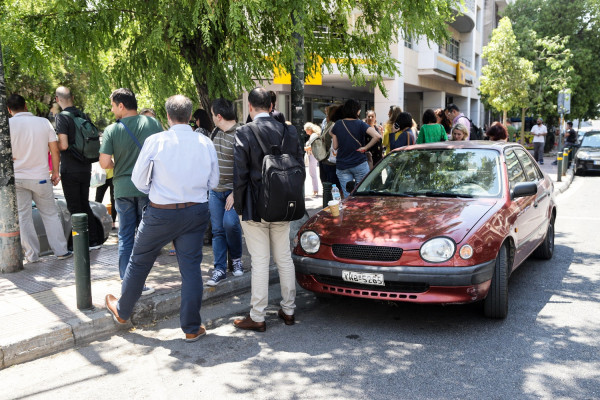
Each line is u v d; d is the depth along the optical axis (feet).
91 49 21.24
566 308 16.08
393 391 11.07
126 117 15.80
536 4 106.63
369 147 24.76
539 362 12.32
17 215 18.83
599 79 104.83
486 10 135.23
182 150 13.09
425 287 13.91
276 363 12.61
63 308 15.10
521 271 20.56
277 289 18.81
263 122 14.07
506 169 17.83
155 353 13.34
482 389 11.07
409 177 18.44
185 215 13.19
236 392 11.22
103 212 23.32
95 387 11.58
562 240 26.43
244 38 20.12
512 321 15.03
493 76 80.64
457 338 13.87
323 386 11.37
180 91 24.62
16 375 12.21
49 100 67.41
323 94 78.59
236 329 14.93
